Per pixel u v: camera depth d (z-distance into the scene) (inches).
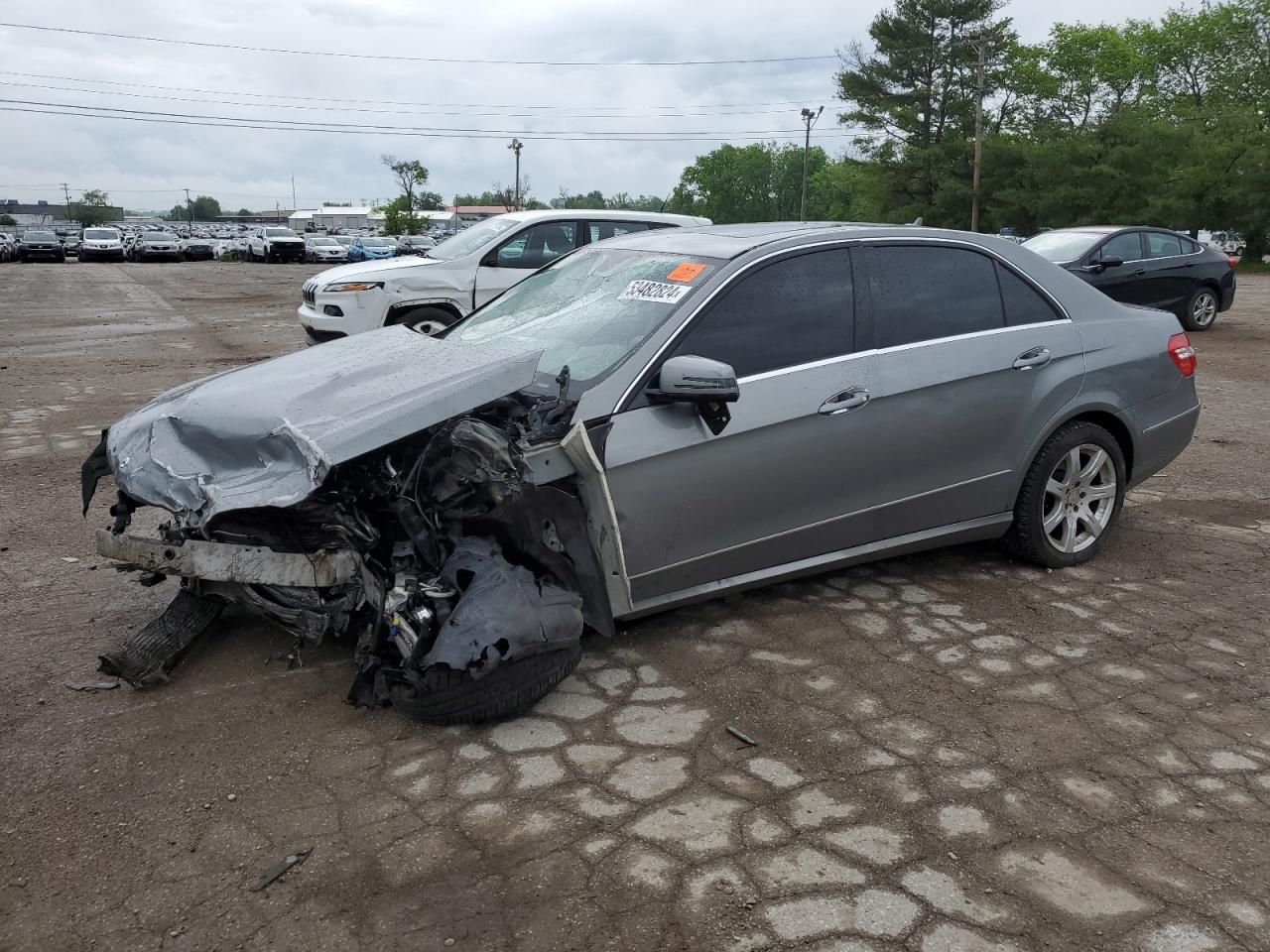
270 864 105.2
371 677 131.8
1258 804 117.2
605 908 98.0
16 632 162.6
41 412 354.0
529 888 101.2
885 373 161.5
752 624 165.8
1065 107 2418.8
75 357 501.4
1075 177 1878.7
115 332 627.8
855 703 139.9
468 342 171.8
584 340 154.6
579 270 183.6
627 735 130.9
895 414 162.4
